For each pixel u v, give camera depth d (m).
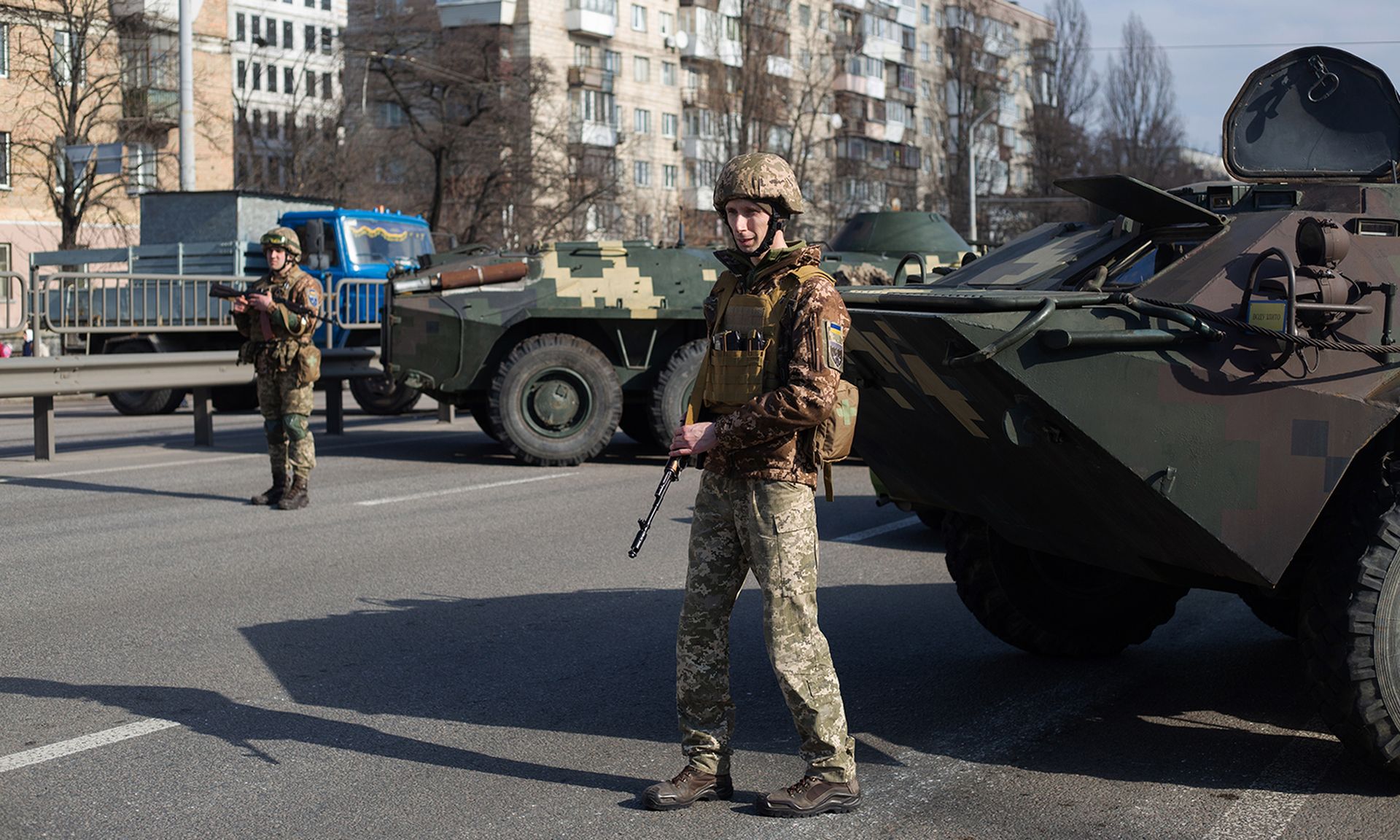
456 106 41.88
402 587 7.25
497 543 8.50
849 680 5.66
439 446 13.99
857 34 64.19
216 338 18.58
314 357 9.64
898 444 5.11
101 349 18.28
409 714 5.13
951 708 5.29
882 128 68.12
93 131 36.34
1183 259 4.53
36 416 12.37
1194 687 5.59
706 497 4.12
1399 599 4.15
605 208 47.00
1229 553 4.23
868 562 8.12
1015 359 4.04
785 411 3.84
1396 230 4.68
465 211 41.94
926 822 4.10
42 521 9.17
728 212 4.01
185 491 10.55
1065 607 5.84
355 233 18.45
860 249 15.67
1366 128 5.45
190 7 22.25
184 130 22.14
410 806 4.20
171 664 5.77
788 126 48.84
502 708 5.21
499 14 54.16
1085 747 4.82
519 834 3.98
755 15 47.97
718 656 4.20
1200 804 4.25
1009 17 77.69
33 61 35.09
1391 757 4.20
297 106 43.44
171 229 19.75
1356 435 4.16
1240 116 5.53
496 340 12.32
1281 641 6.39
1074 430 4.09
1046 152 66.06
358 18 42.06
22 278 14.28
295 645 6.10
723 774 4.25
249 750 4.71
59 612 6.65
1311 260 4.33
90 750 4.70
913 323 4.12
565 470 12.05
